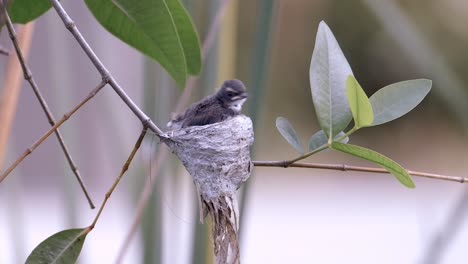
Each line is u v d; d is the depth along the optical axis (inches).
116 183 120.0
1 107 123.4
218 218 122.0
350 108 120.2
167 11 122.1
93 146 136.9
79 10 133.3
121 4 122.2
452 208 129.2
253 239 225.8
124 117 132.4
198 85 128.0
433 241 128.6
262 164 121.0
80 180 121.1
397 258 206.1
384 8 126.3
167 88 127.7
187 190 128.5
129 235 125.6
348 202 273.6
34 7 123.3
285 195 283.6
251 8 283.0
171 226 128.3
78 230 120.3
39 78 147.3
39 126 158.4
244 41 277.9
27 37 123.6
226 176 123.7
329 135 120.4
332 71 120.6
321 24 120.8
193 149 124.2
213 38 127.6
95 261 164.9
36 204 205.5
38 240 181.5
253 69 126.4
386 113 120.7
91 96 119.6
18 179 129.0
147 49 122.6
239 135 124.8
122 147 129.1
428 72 126.5
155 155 126.6
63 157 129.0
